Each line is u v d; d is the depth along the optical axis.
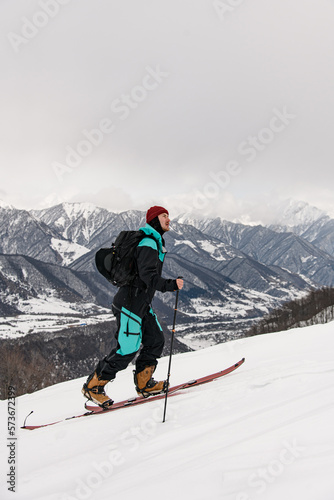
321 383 3.05
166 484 1.75
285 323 77.19
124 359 3.74
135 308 3.67
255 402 2.94
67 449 2.79
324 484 1.42
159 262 3.70
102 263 3.65
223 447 2.07
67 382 8.01
